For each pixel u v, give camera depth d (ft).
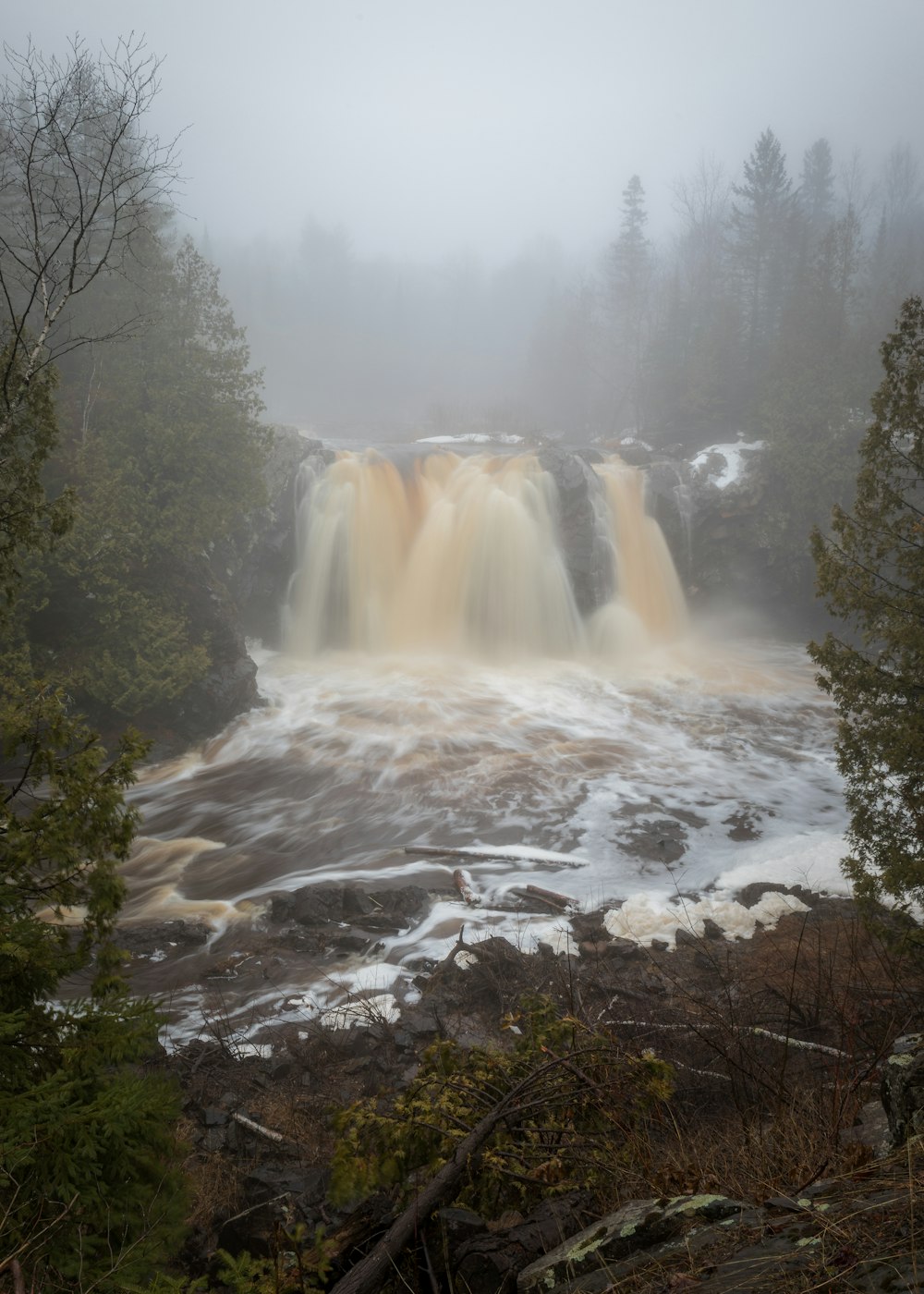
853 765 33.91
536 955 38.27
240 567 96.17
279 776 66.49
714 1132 17.51
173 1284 11.82
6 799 18.10
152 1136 14.97
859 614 34.60
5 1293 9.74
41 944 16.60
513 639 104.17
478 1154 13.42
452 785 64.08
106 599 70.28
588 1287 8.14
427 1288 10.15
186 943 41.27
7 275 62.54
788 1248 7.19
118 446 77.36
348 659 99.45
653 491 117.29
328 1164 22.99
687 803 61.05
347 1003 34.55
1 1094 13.89
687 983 34.17
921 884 30.89
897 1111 11.59
